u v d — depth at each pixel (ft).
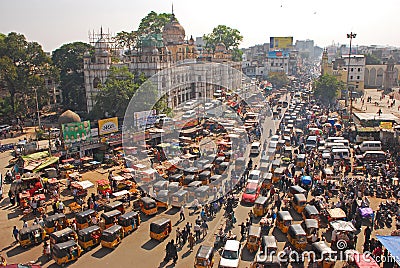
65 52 296.30
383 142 181.27
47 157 154.30
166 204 117.91
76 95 280.72
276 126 225.15
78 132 161.48
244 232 99.71
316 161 157.69
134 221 103.14
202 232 100.94
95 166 156.66
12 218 111.14
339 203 111.55
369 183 130.82
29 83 243.40
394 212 109.70
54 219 100.01
